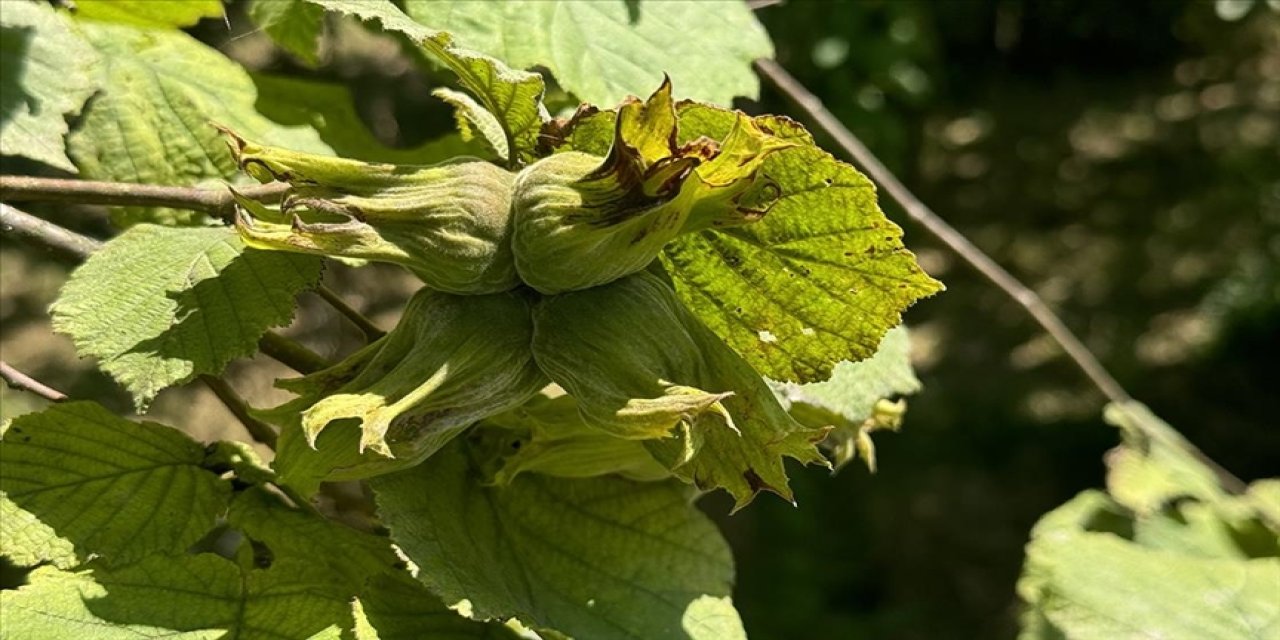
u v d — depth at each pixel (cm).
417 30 22
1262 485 41
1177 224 130
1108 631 33
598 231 20
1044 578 34
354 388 21
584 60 30
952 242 46
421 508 24
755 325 24
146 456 25
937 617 115
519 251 21
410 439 21
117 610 23
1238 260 126
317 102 37
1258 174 130
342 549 25
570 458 25
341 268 79
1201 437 124
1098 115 136
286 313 24
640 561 27
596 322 21
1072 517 39
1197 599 33
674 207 20
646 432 20
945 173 131
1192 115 135
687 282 24
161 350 24
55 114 30
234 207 26
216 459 26
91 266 25
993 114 136
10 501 24
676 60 31
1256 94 135
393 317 84
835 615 113
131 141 33
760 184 21
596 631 25
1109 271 130
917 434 127
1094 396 126
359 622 23
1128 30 134
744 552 114
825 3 101
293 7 36
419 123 84
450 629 24
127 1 34
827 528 119
